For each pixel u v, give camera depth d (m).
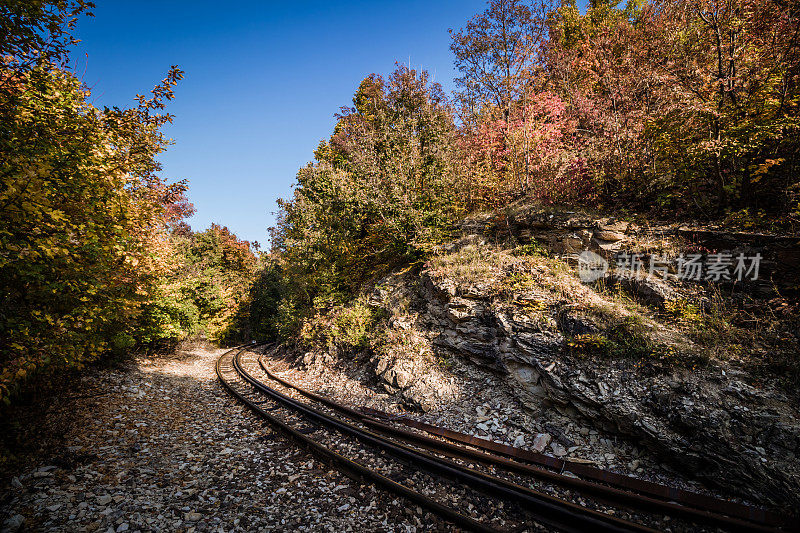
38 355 4.31
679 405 5.14
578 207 9.77
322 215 15.62
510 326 7.54
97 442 5.63
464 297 8.85
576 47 15.05
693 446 4.72
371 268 14.41
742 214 7.26
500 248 10.08
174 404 8.33
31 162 4.02
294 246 17.03
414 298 10.62
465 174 12.73
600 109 11.18
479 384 7.70
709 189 8.16
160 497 4.36
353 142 14.12
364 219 14.49
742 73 7.16
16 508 3.79
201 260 29.19
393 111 15.12
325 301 14.75
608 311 6.87
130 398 7.92
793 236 6.21
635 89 10.10
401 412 7.78
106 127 5.82
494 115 13.56
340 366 11.30
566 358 6.55
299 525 3.98
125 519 3.84
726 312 6.35
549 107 12.98
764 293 6.28
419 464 5.35
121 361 10.52
